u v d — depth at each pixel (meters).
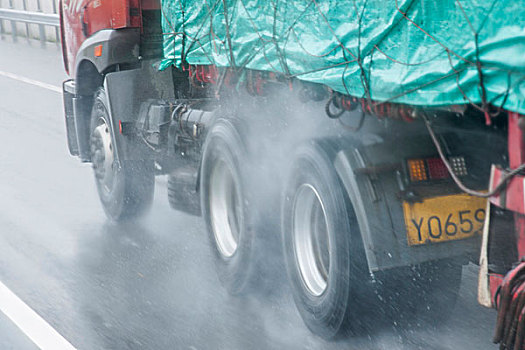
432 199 3.70
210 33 5.15
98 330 4.52
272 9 4.30
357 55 3.57
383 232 3.69
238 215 4.88
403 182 3.72
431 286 3.98
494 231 3.17
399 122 3.69
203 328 4.51
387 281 3.91
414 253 3.69
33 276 5.48
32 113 11.94
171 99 6.18
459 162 3.70
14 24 21.25
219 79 5.20
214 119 5.16
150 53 6.18
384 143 3.80
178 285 5.22
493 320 4.33
